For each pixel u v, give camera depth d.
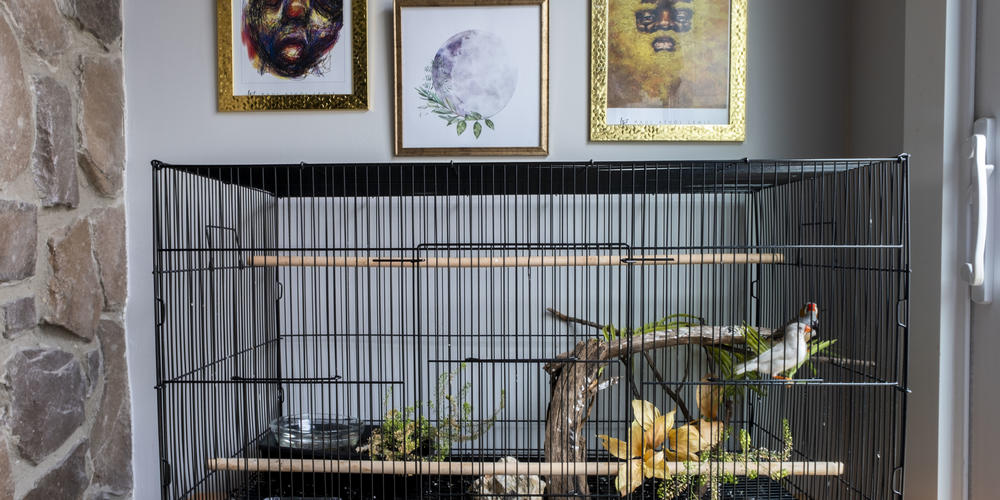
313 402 1.61
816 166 1.24
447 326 1.64
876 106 1.49
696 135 1.60
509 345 1.63
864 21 1.55
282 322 1.65
